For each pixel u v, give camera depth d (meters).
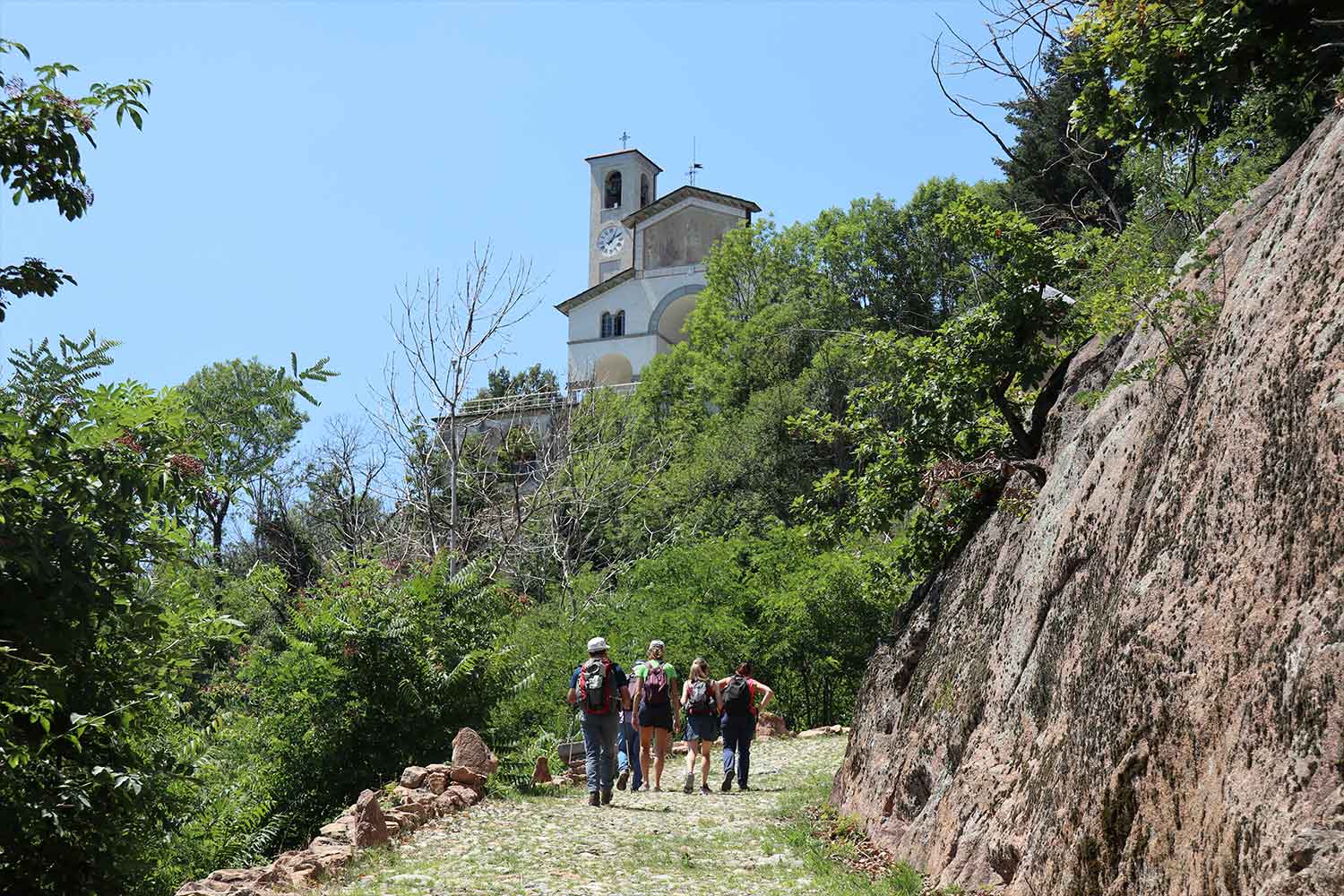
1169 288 6.87
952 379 11.15
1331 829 3.41
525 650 18.41
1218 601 4.62
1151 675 4.98
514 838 8.94
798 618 22.22
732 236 50.41
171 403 6.73
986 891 6.36
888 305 45.50
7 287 6.39
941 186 46.66
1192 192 9.33
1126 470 6.49
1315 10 7.55
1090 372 9.55
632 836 9.19
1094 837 5.11
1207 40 7.91
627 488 30.80
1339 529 3.89
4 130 6.47
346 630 12.15
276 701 12.23
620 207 68.44
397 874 7.57
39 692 5.55
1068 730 5.93
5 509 5.88
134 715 6.58
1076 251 10.47
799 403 36.22
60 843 6.30
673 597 23.80
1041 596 7.28
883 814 9.19
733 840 9.20
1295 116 8.56
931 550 11.88
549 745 15.39
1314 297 4.68
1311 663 3.75
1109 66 8.70
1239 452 4.85
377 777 11.98
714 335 47.81
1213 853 4.06
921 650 10.41
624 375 61.84
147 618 6.55
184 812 7.96
